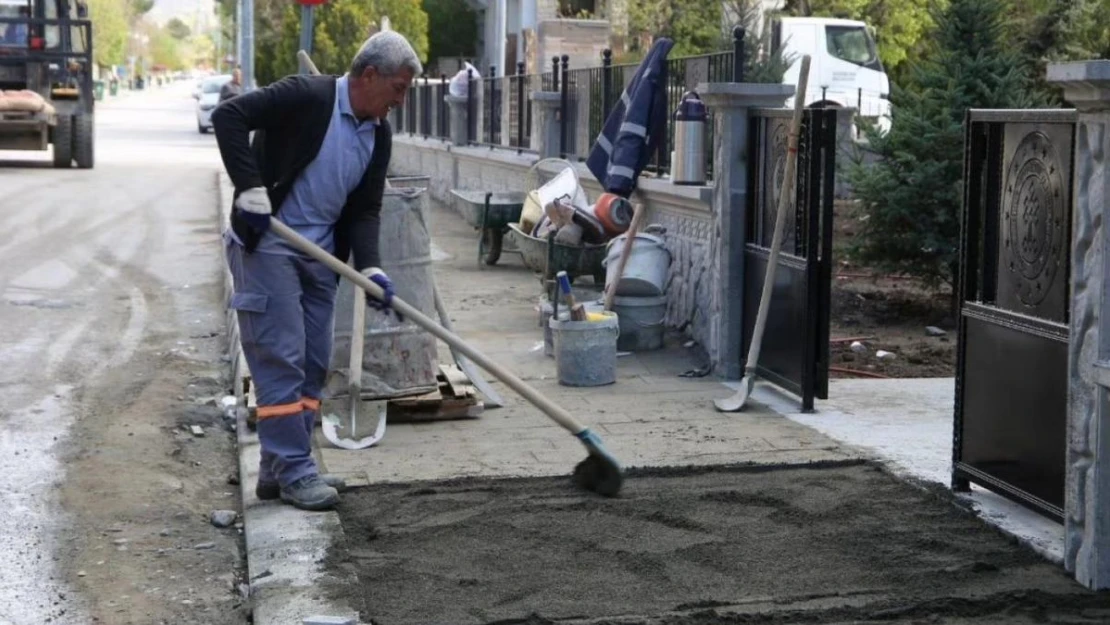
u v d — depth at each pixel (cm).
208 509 600
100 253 1435
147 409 773
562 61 1341
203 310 1121
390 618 447
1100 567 471
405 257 685
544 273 1053
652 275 905
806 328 740
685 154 901
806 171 742
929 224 1046
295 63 3669
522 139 1595
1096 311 460
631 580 484
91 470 648
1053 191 500
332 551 507
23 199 1953
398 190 682
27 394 802
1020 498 530
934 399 786
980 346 557
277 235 541
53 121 2480
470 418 729
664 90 987
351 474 617
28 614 477
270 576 482
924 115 1042
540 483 602
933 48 1109
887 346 969
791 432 698
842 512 561
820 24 2384
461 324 1034
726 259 826
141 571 521
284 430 561
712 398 782
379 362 677
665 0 2417
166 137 4050
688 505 569
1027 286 522
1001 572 492
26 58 2475
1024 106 1045
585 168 1204
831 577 487
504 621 444
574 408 755
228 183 2141
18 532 558
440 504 570
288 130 544
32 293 1173
